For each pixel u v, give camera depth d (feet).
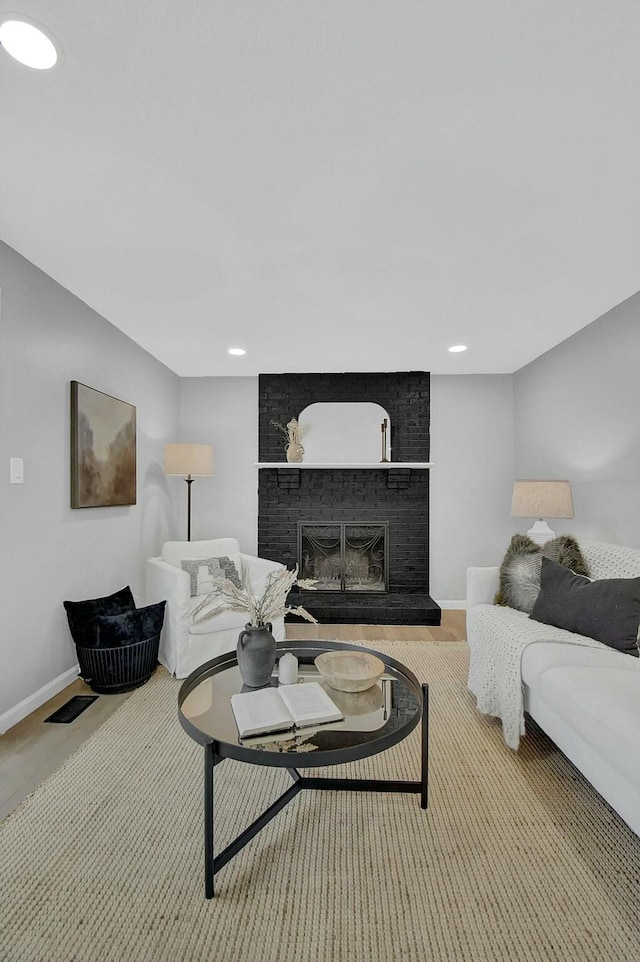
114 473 11.29
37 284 8.58
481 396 16.24
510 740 7.27
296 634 13.20
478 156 5.60
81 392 9.87
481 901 4.67
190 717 5.60
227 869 5.04
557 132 5.21
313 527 16.05
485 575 9.66
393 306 10.27
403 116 4.97
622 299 10.01
